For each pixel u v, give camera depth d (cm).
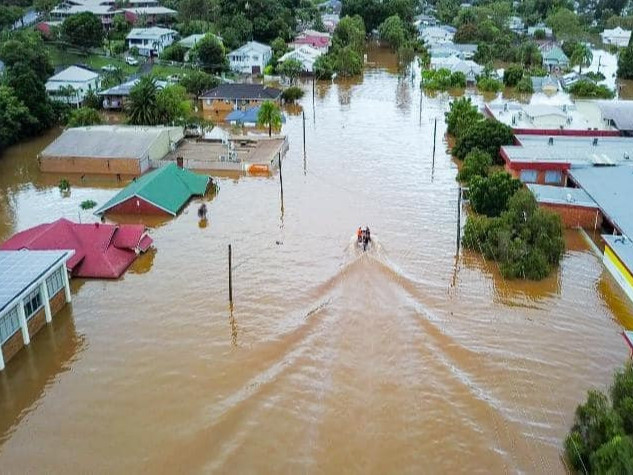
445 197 7238
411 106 11475
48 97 10494
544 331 4734
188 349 4562
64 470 3547
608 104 9288
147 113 9512
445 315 4928
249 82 13488
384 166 8294
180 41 15200
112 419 3925
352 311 4938
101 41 14938
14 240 5762
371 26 18975
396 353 4428
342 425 3781
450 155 8712
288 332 4691
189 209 7038
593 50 18188
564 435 3712
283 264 5738
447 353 4434
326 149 9025
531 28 19562
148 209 6812
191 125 9838
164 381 4238
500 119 9375
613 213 6000
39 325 4809
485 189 6581
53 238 5641
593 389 4094
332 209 6944
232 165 8175
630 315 4950
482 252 5862
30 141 9781
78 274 5572
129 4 18362
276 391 4072
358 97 12225
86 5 17625
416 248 6019
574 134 8638
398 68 15125
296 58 13775
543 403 3969
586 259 5825
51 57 13338
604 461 3148
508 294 5250
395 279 5419
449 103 11106
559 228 5816
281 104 11719
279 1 19262
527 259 5488
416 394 4025
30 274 4738
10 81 9969
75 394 4156
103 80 11981
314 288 5312
